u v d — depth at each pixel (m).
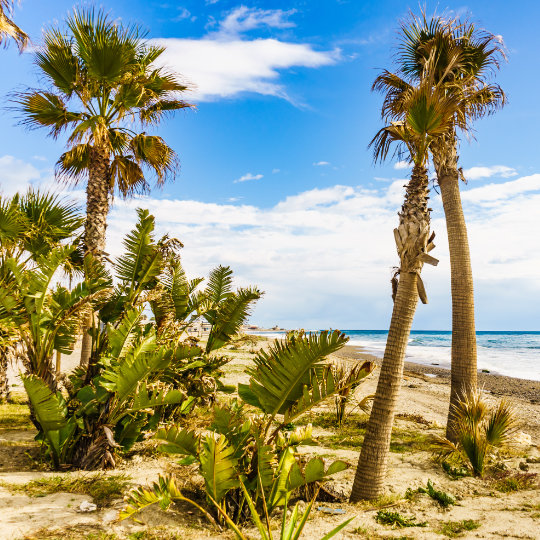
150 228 7.66
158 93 10.22
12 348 6.79
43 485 5.14
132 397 5.95
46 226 8.29
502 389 20.94
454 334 8.66
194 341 8.86
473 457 6.91
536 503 5.68
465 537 4.46
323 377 4.59
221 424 4.84
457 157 9.15
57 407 5.48
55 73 9.05
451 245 8.93
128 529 4.19
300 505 5.29
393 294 6.04
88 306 6.20
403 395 16.17
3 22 6.43
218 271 9.60
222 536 4.19
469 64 8.59
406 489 6.02
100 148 9.38
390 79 9.06
